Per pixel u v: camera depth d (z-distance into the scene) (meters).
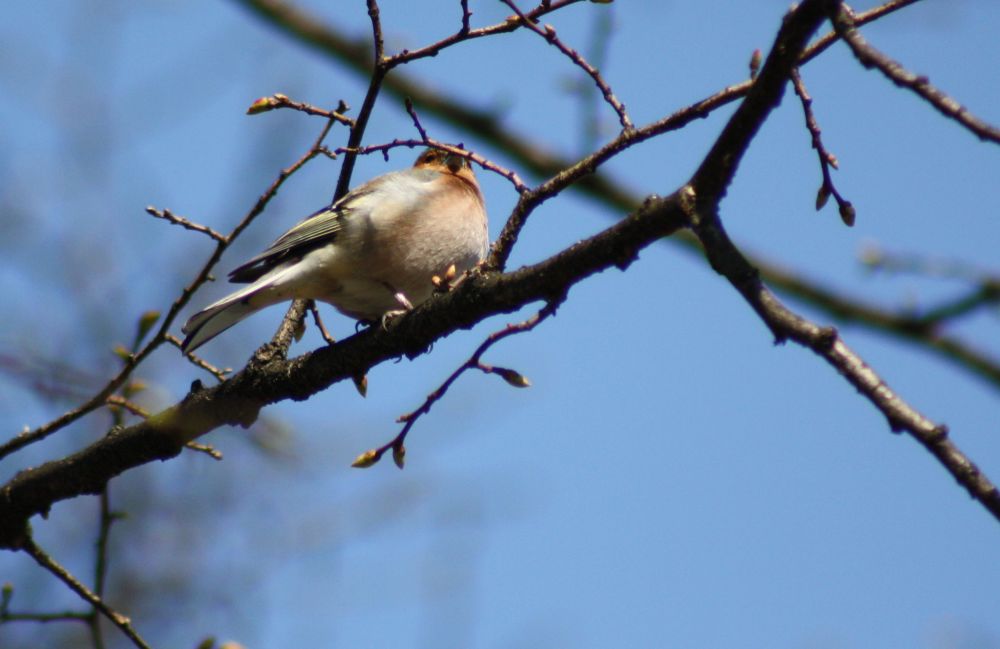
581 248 6.84
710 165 6.11
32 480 8.70
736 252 5.88
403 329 8.00
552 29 7.74
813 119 7.15
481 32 7.93
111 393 8.43
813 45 7.18
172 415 8.67
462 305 7.58
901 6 7.02
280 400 8.73
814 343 5.26
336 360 8.37
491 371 7.52
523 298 7.29
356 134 8.52
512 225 7.64
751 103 5.91
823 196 7.16
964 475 4.74
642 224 6.42
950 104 5.36
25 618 8.62
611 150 7.47
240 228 8.07
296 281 10.35
